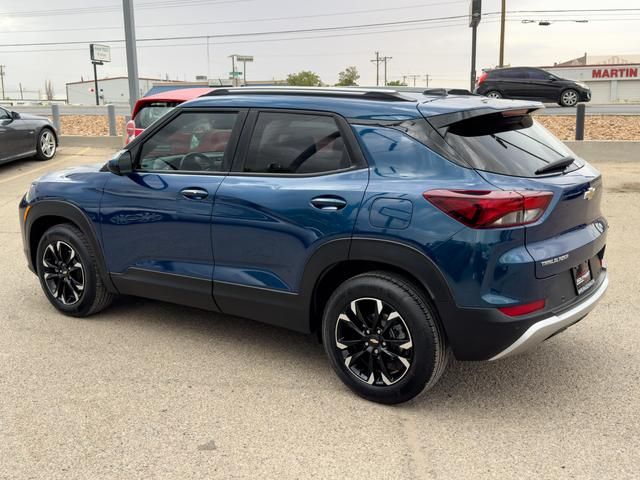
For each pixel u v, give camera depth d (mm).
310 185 3424
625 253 6336
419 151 3164
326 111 3494
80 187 4449
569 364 3854
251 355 4047
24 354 4043
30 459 2852
